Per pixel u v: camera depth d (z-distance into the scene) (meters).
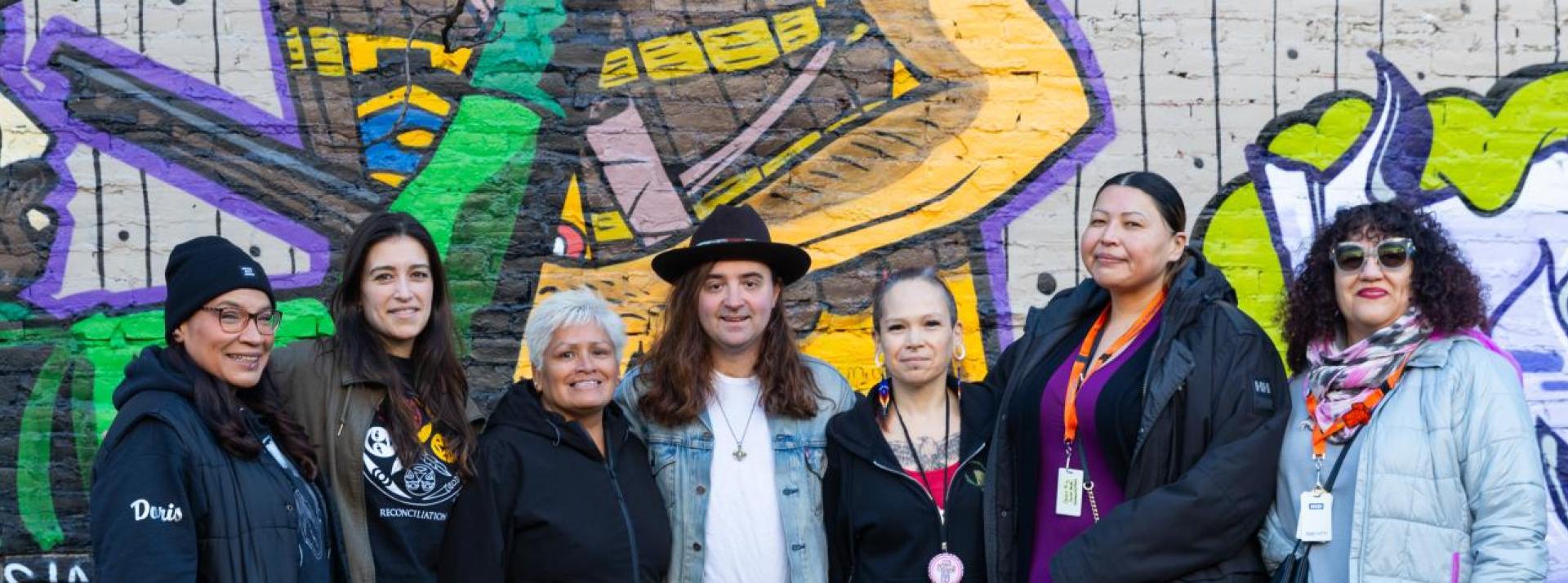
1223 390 3.41
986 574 3.65
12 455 4.80
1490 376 3.21
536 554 3.54
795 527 3.73
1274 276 5.08
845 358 5.01
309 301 4.89
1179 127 5.11
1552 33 5.20
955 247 5.05
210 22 4.93
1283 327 3.65
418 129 4.96
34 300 4.84
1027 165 5.07
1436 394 3.24
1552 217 5.14
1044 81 5.10
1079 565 3.38
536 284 4.97
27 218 4.85
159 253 4.88
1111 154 5.09
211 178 4.89
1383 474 3.22
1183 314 3.51
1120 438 3.48
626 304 4.98
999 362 4.05
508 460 3.57
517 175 4.98
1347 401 3.33
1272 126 5.12
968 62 5.09
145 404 3.16
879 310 3.78
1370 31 5.16
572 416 3.67
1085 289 3.88
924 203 5.05
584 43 5.02
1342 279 3.37
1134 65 5.11
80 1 4.90
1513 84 5.18
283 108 4.93
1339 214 3.48
